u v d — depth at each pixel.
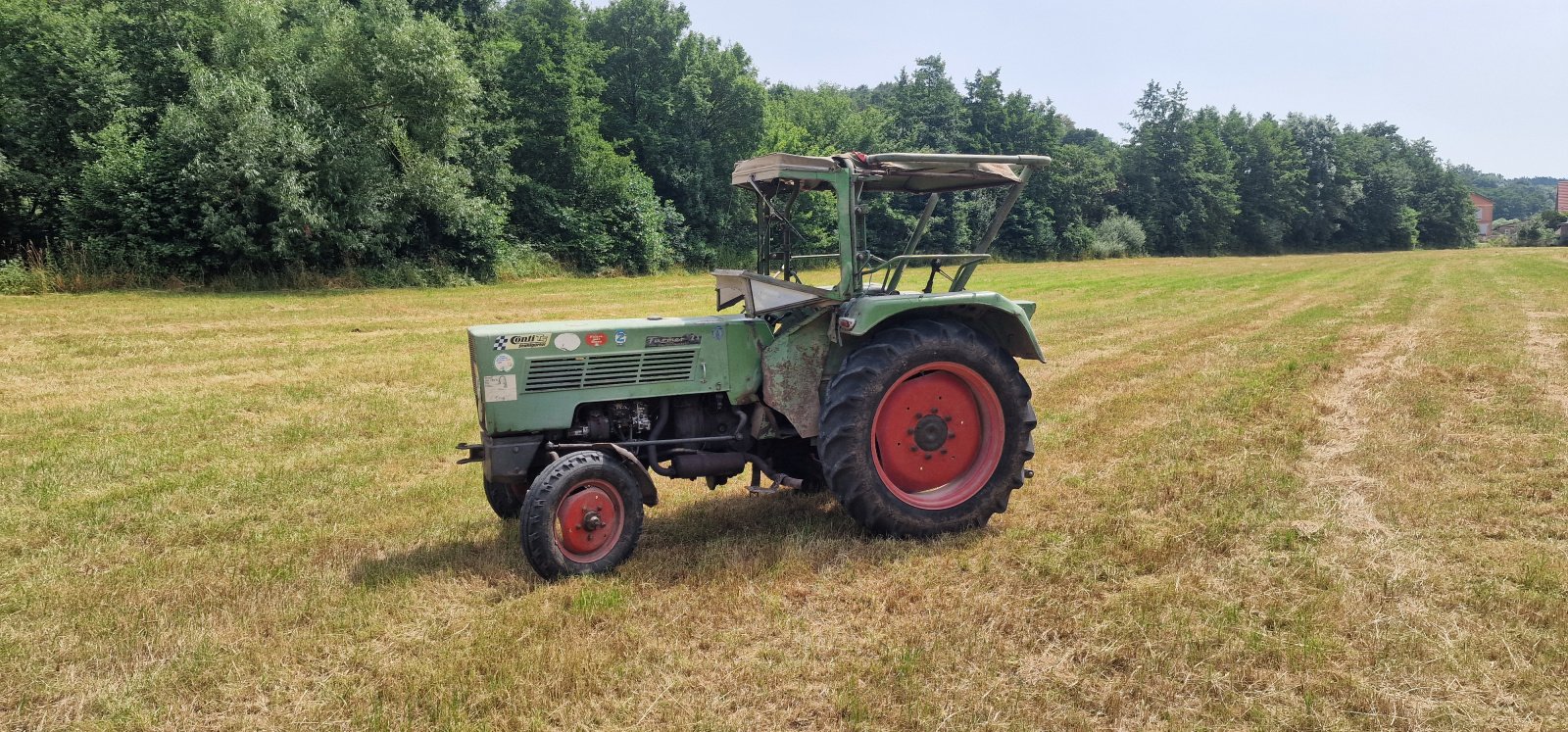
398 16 24.67
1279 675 3.42
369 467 6.79
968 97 57.81
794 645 3.74
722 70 38.41
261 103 20.91
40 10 21.06
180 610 4.19
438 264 25.52
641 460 4.96
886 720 3.19
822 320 5.09
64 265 19.73
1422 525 5.07
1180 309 19.12
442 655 3.68
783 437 5.28
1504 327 14.35
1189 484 5.92
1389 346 12.60
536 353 4.67
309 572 4.66
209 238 21.34
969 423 5.29
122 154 20.41
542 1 33.12
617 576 4.49
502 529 5.31
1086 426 7.91
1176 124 65.44
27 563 4.81
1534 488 5.69
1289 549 4.75
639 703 3.31
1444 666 3.46
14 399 9.10
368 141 23.38
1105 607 4.03
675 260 35.25
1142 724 3.16
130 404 8.95
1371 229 81.31
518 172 31.23
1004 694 3.32
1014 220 53.31
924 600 4.16
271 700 3.39
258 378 10.38
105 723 3.22
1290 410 8.34
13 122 20.53
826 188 5.28
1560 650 3.55
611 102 37.53
